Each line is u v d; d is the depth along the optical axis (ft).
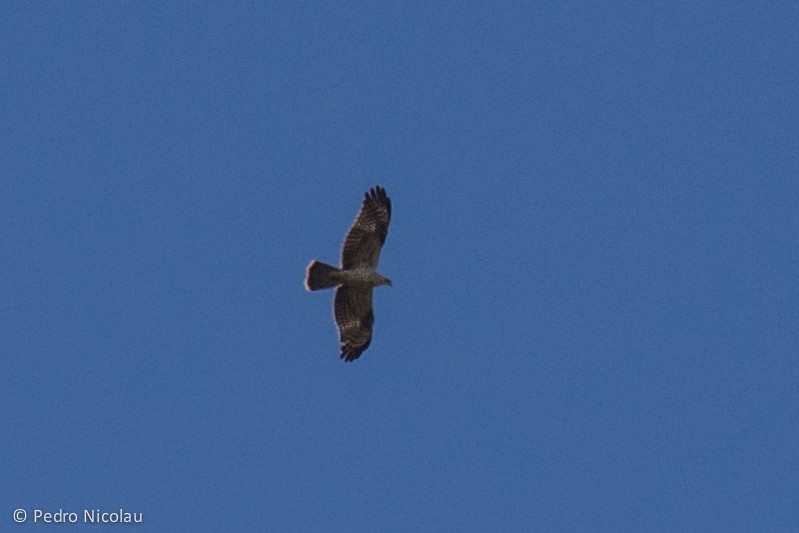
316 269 494.59
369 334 497.46
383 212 496.23
